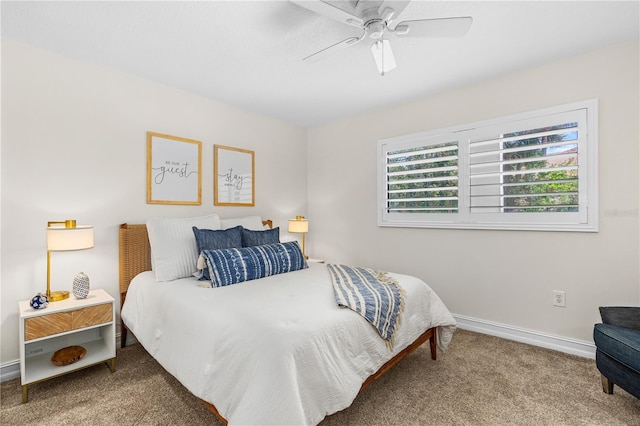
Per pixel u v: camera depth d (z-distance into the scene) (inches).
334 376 55.6
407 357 93.7
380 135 140.3
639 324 71.1
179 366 65.6
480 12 72.2
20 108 83.7
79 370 85.4
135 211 105.7
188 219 107.7
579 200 93.5
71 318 78.2
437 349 97.8
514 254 106.0
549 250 99.6
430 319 88.0
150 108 109.5
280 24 76.3
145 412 67.2
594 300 92.0
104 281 98.7
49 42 84.0
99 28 77.7
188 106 120.2
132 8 70.0
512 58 94.7
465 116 115.4
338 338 59.6
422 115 126.9
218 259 88.4
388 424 63.1
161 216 112.4
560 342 97.1
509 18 74.6
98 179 97.6
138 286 93.5
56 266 89.5
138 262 104.0
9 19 73.5
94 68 96.8
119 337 101.2
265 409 46.2
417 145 127.7
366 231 146.1
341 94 122.7
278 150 155.8
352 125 150.8
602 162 90.0
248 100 129.3
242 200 139.0
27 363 80.4
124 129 103.3
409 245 131.7
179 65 98.0
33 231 85.7
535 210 101.7
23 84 84.2
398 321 74.8
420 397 72.5
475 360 91.2
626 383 64.1
